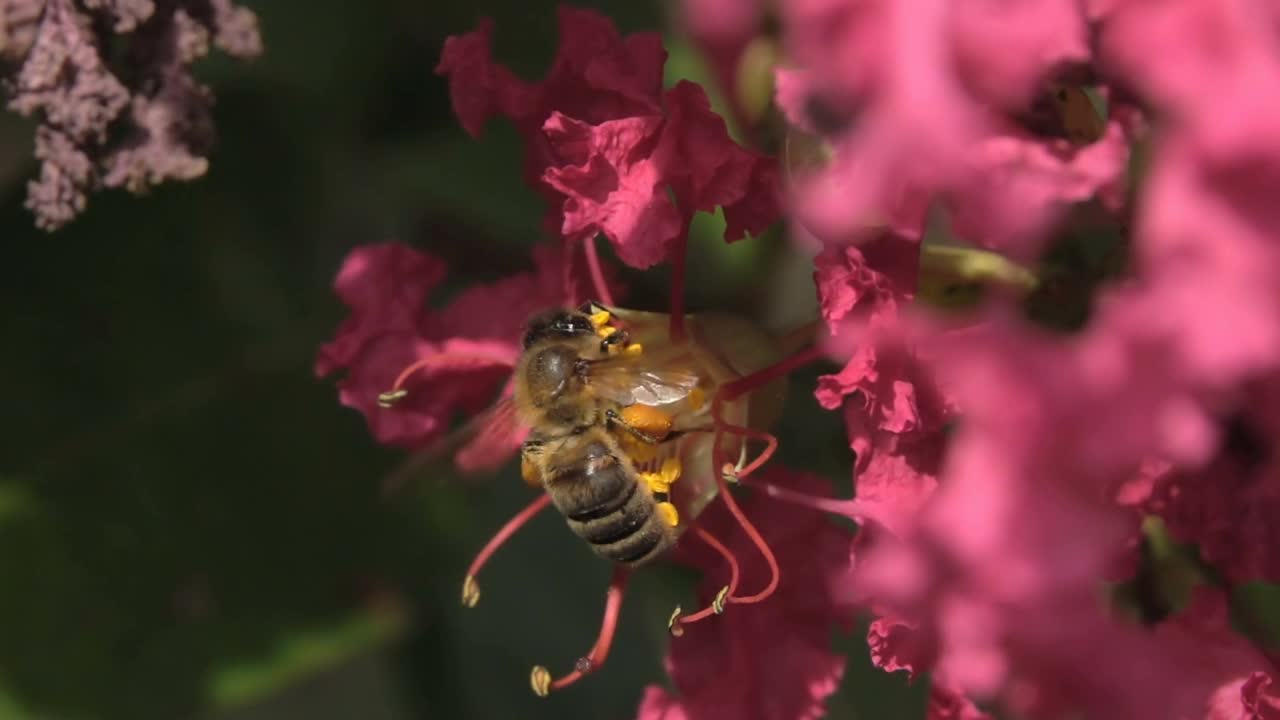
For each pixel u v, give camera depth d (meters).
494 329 0.19
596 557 0.21
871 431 0.18
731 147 0.18
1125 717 0.16
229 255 0.21
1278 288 0.15
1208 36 0.15
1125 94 0.16
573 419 0.19
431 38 0.21
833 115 0.17
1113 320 0.16
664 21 0.20
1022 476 0.16
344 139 0.21
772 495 0.19
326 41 0.21
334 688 0.22
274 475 0.21
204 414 0.21
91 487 0.20
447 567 0.21
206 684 0.20
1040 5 0.16
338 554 0.21
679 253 0.19
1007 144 0.16
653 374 0.19
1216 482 0.17
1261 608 0.19
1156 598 0.18
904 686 0.21
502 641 0.21
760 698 0.19
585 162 0.18
